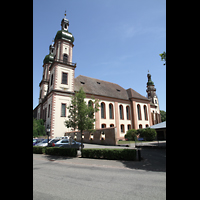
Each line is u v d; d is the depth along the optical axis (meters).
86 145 20.92
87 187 5.61
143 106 42.81
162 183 6.03
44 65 42.69
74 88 30.39
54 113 25.88
